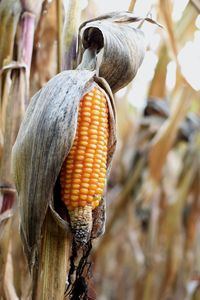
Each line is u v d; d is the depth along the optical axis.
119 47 0.76
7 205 0.86
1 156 0.90
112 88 0.78
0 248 0.86
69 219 0.71
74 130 0.69
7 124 0.87
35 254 0.73
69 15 0.82
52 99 0.71
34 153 0.71
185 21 1.51
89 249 0.74
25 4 0.92
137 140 1.90
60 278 0.72
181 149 2.35
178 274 1.93
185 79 1.31
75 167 0.69
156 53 1.68
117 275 2.43
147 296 1.87
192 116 1.96
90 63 0.77
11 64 0.89
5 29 0.93
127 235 1.92
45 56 1.01
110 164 0.75
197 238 2.08
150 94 1.62
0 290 0.87
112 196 2.14
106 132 0.72
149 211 2.09
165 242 1.89
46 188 0.70
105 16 0.82
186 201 2.04
